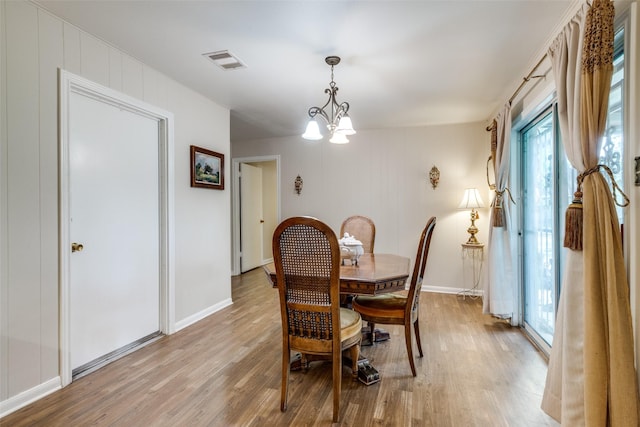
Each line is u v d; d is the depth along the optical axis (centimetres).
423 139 457
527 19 203
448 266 446
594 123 144
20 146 186
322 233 168
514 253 320
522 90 291
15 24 184
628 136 144
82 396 196
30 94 191
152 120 287
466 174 439
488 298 326
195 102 329
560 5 189
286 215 523
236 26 212
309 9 193
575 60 162
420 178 458
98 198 239
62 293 205
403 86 312
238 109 386
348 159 491
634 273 139
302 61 261
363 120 429
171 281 298
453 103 361
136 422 173
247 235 602
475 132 436
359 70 277
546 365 235
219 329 308
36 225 193
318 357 226
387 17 201
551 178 254
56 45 204
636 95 139
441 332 300
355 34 221
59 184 205
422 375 221
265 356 251
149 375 221
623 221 149
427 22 206
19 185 186
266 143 537
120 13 199
